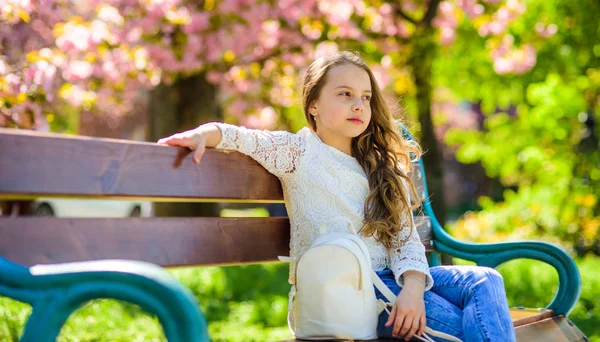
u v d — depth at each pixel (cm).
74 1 719
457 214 2681
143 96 2103
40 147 215
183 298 167
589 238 1173
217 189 271
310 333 269
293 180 301
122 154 237
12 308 450
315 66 317
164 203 943
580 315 633
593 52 1138
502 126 1418
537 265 834
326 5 823
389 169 308
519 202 1348
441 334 272
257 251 297
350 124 304
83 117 2188
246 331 553
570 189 1241
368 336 271
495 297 277
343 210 299
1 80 439
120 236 237
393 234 299
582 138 1284
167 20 755
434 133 876
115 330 511
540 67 1204
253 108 947
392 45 851
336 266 266
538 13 1099
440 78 1218
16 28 602
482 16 910
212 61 804
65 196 223
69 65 675
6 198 220
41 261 214
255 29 802
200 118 933
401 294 278
